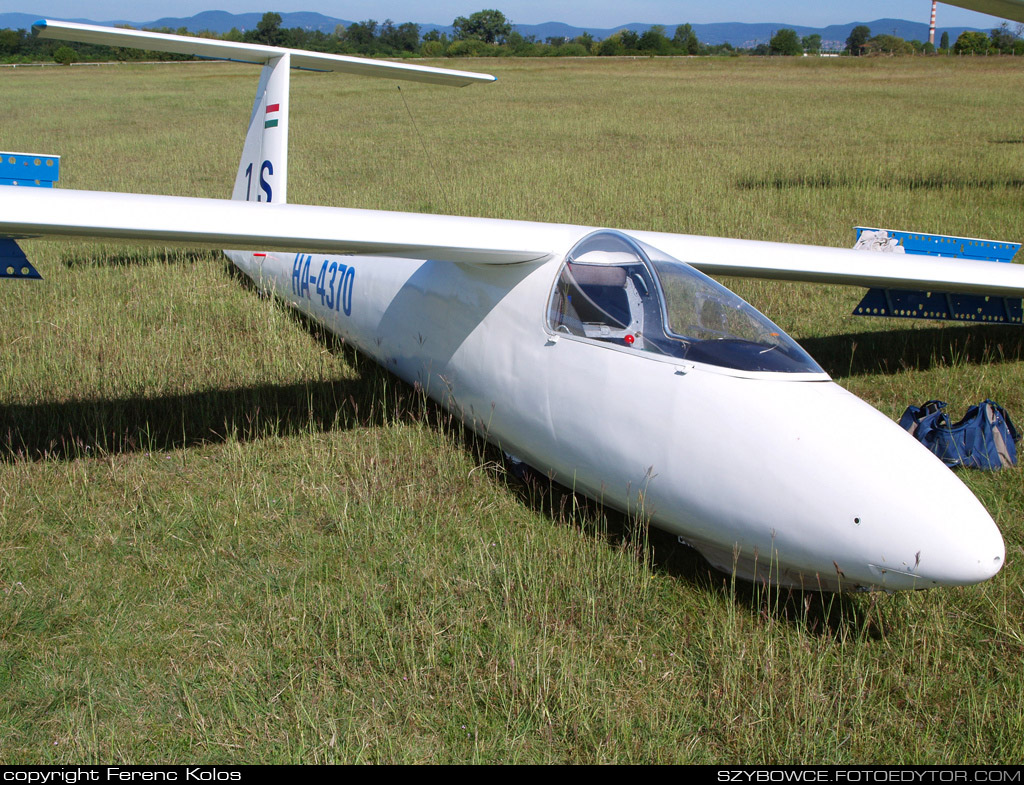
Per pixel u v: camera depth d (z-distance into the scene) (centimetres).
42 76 4866
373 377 631
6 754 288
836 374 657
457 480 485
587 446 410
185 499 458
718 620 366
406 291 557
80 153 1719
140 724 303
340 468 499
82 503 447
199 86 3919
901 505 317
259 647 341
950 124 2316
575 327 423
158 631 352
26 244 970
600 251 430
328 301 665
